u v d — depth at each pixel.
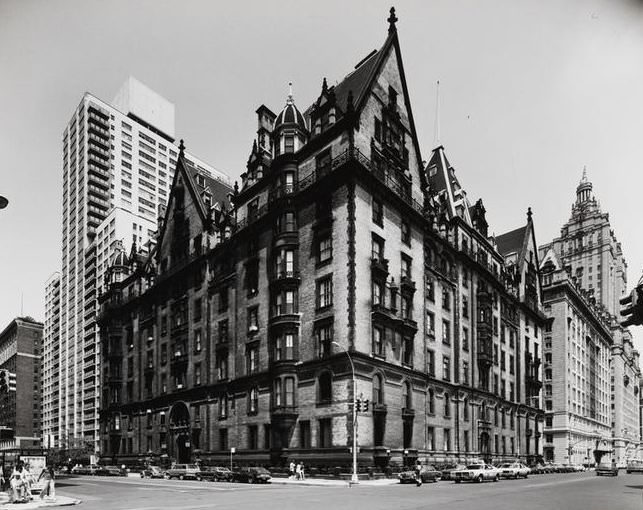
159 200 164.38
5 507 24.47
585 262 154.62
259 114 62.28
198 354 63.06
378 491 31.33
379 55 54.41
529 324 87.00
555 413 104.75
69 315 152.50
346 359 43.03
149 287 77.06
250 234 56.72
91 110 153.75
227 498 27.09
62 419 149.38
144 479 53.53
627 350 176.25
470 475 42.69
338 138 49.00
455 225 65.19
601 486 36.38
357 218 45.94
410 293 51.84
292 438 46.53
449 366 58.88
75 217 155.88
